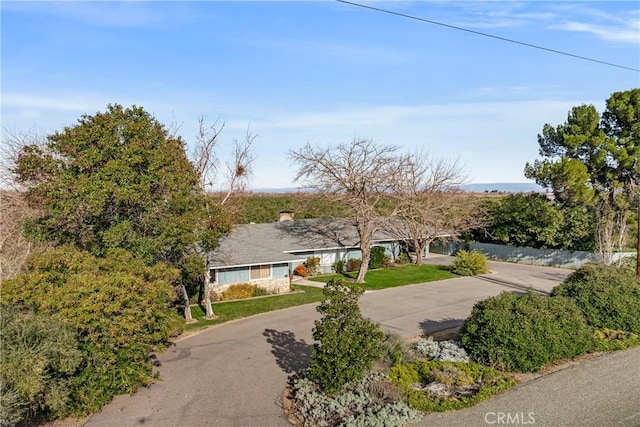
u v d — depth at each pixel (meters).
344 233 34.31
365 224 27.64
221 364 14.03
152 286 11.73
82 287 10.42
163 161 14.70
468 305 21.72
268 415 10.40
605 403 9.81
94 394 10.63
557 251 34.84
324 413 9.72
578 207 32.34
